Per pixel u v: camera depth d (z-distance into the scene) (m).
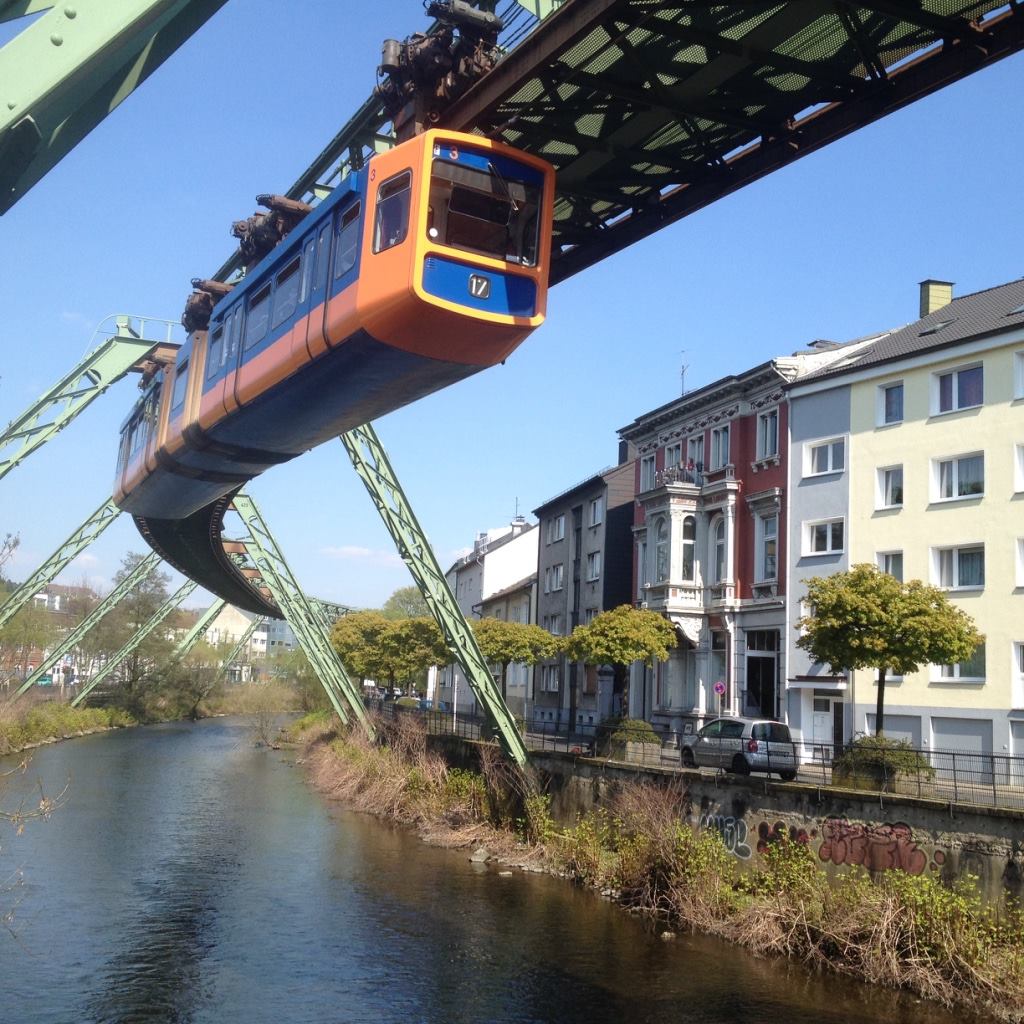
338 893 20.23
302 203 17.14
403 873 22.17
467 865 23.12
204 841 25.70
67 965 15.44
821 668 29.72
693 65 11.66
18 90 5.70
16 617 57.56
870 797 16.80
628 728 24.61
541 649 39.22
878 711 20.05
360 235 13.06
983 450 26.62
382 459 28.14
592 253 15.55
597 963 15.67
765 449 33.41
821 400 31.03
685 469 36.50
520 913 18.69
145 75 7.32
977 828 15.16
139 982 14.70
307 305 14.35
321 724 56.53
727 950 16.34
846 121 11.92
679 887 18.39
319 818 29.80
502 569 63.44
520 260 12.75
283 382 15.16
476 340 12.66
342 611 77.44
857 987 14.54
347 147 16.23
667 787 20.92
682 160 13.47
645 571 39.31
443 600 27.33
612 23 10.23
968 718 25.95
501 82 11.53
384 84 13.50
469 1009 13.63
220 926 17.77
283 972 15.25
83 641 67.56
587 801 23.78
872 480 29.28
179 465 21.42
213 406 18.00
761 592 32.62
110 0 5.91
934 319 31.28
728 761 23.58
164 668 74.00
